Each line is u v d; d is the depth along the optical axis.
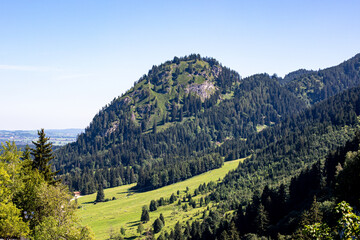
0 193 39.69
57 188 47.75
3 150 47.62
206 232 112.38
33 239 38.28
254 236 83.00
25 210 43.69
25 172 49.84
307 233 16.14
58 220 42.84
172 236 119.75
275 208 94.62
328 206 64.12
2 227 37.41
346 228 13.96
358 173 43.12
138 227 145.12
